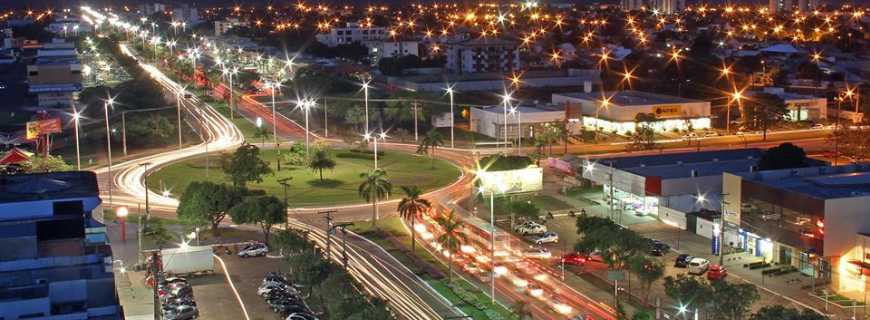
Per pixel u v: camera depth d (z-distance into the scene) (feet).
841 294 424.05
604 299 418.10
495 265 472.44
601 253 428.15
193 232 525.34
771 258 472.44
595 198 618.03
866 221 440.04
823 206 435.53
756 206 483.10
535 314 399.24
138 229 519.19
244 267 469.57
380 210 600.80
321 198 634.43
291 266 419.74
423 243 520.01
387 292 428.97
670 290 372.58
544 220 552.82
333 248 508.12
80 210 352.28
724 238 497.05
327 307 374.02
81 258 311.68
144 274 448.65
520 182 629.10
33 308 277.03
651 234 529.45
